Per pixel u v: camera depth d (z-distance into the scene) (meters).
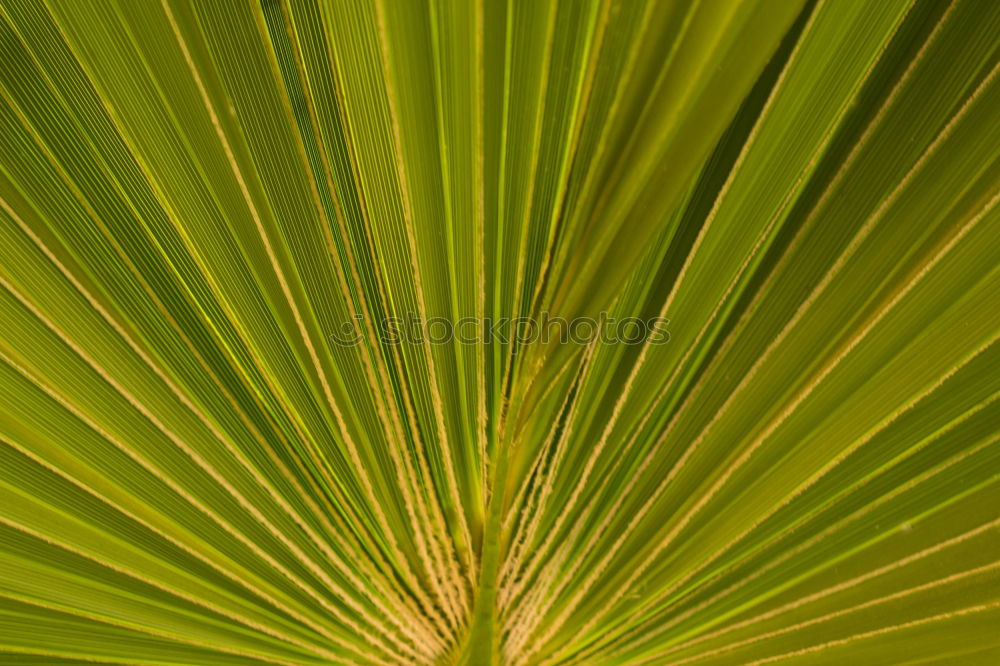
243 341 0.56
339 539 0.58
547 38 0.51
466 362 0.57
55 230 0.54
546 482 0.58
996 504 0.56
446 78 0.52
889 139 0.53
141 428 0.57
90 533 0.57
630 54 0.52
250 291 0.56
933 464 0.56
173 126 0.53
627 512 0.58
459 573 0.59
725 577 0.58
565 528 0.58
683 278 0.55
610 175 0.53
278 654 0.60
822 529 0.57
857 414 0.56
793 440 0.57
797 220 0.54
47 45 0.52
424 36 0.52
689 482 0.58
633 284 0.55
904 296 0.55
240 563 0.58
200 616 0.59
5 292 0.55
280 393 0.57
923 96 0.52
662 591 0.59
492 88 0.52
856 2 0.51
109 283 0.55
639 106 0.52
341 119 0.53
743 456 0.57
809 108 0.53
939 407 0.55
